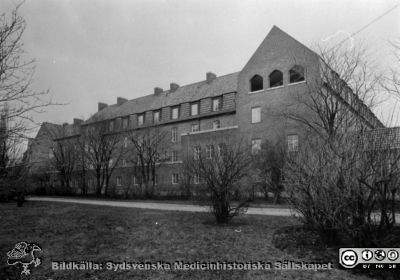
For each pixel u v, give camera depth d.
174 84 44.84
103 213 13.79
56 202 22.41
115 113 48.97
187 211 14.64
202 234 8.67
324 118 19.91
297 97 24.56
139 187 29.84
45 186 36.69
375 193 5.89
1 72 5.29
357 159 6.03
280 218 11.65
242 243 7.66
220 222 10.39
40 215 13.13
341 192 6.11
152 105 44.41
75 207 17.28
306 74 26.19
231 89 35.28
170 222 10.77
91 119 38.56
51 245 7.59
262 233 8.71
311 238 7.60
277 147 20.81
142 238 8.26
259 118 29.17
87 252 6.99
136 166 33.22
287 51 28.12
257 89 32.53
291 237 7.86
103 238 8.28
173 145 39.34
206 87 39.50
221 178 10.56
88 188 39.25
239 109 30.59
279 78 30.84
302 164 7.48
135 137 34.06
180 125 39.00
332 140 7.21
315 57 25.59
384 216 5.94
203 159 11.98
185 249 7.21
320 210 6.77
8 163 7.39
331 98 19.73
